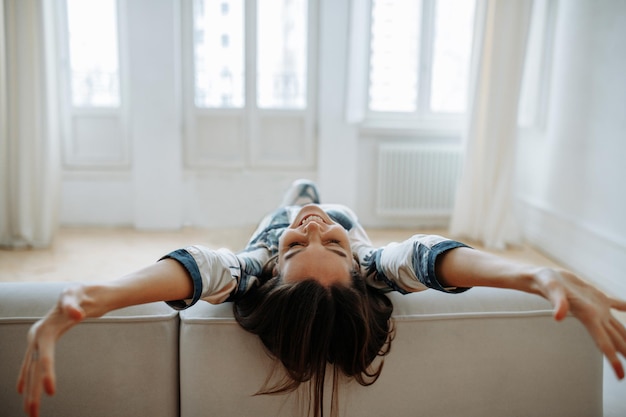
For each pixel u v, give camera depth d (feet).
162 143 13.44
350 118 13.15
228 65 13.58
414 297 4.62
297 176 14.16
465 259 3.93
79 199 13.88
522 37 12.06
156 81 13.17
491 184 12.76
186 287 3.95
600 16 10.71
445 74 13.93
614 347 3.09
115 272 10.81
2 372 4.16
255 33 13.44
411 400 4.38
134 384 4.23
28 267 10.96
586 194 11.14
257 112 13.82
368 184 14.24
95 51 13.44
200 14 13.30
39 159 11.95
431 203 14.10
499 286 3.69
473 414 4.48
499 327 4.47
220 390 4.24
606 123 10.49
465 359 4.43
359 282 4.43
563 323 4.55
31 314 4.21
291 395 4.25
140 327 4.24
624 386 6.18
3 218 12.03
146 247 12.42
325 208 6.66
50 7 11.73
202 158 13.93
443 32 13.71
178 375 4.43
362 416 4.32
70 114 13.61
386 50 13.73
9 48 11.39
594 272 10.82
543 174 12.92
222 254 4.42
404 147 13.71
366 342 4.07
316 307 4.04
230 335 4.25
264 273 4.86
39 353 3.01
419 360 4.37
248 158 14.02
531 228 13.38
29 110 11.71
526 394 4.53
